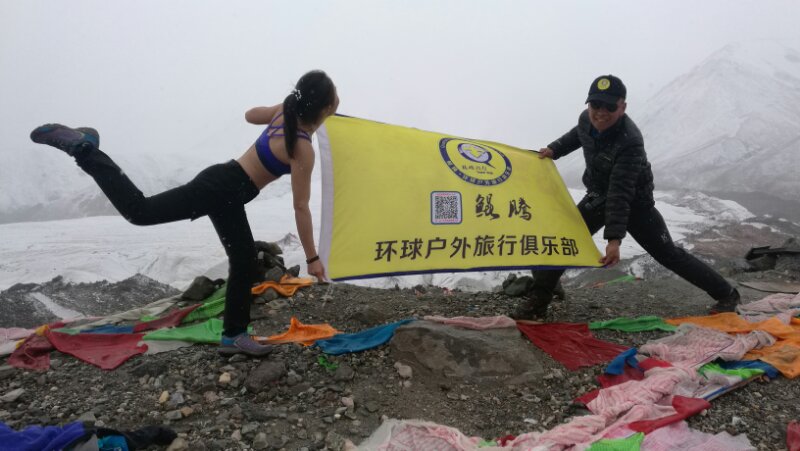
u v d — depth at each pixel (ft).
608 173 13.43
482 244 12.33
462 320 12.84
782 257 22.82
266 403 10.14
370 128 12.99
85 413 9.46
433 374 11.27
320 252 11.25
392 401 10.47
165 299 16.37
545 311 15.12
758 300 17.17
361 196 11.85
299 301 15.99
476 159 13.62
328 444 8.93
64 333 12.70
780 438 9.38
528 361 11.55
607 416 9.57
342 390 10.69
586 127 13.84
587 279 38.34
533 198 13.69
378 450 8.68
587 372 11.76
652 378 10.70
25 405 9.88
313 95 9.88
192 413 9.62
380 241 11.55
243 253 11.26
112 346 12.40
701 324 14.56
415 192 12.30
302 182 10.23
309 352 12.14
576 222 14.03
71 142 9.58
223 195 10.48
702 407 9.96
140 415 9.52
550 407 10.46
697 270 14.93
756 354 12.45
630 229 14.53
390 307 16.10
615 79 12.66
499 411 10.30
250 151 10.75
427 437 9.11
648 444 8.72
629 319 14.69
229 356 11.52
